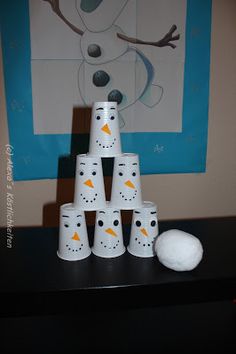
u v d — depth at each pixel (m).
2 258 0.74
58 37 0.89
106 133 0.73
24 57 0.88
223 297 0.66
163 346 0.72
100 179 0.73
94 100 0.93
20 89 0.90
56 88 0.91
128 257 0.74
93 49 0.91
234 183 1.09
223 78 1.01
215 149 1.05
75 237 0.72
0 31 0.86
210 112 1.02
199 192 1.07
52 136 0.94
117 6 0.90
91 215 1.01
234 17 0.98
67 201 0.98
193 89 0.99
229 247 0.79
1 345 0.71
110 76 0.93
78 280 0.64
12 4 0.85
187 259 0.65
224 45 0.99
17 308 0.60
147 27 0.92
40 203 0.97
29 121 0.92
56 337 0.74
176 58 0.96
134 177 0.73
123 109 0.95
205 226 0.95
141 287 0.62
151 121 0.98
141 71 0.94
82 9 0.88
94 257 0.74
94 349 0.71
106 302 0.62
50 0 0.86
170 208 1.06
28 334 0.75
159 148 1.00
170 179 1.04
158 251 0.68
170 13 0.93
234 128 1.05
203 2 0.94
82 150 0.96
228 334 0.76
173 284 0.63
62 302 0.61
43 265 0.70
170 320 0.81
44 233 0.89
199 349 0.71
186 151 1.02
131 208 0.73
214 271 0.67
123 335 0.75
